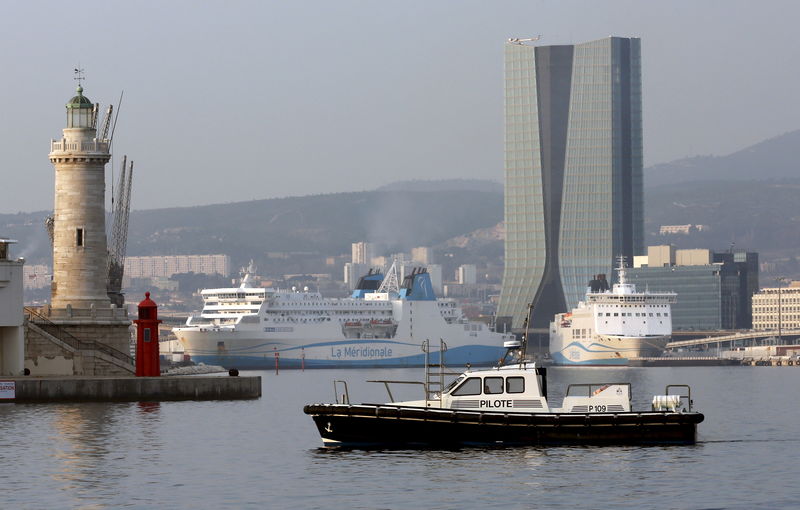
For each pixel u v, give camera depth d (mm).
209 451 182750
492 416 177750
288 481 154875
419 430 178625
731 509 137875
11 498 143750
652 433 179625
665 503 141125
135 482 154750
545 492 147000
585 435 178500
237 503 141000
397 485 151500
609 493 146375
